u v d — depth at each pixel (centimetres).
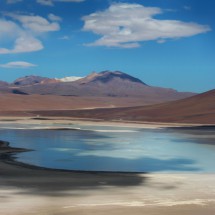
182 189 1720
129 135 5144
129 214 1322
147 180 1939
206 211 1366
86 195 1580
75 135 5000
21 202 1455
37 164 2556
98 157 2962
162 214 1327
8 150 3247
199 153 3281
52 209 1369
